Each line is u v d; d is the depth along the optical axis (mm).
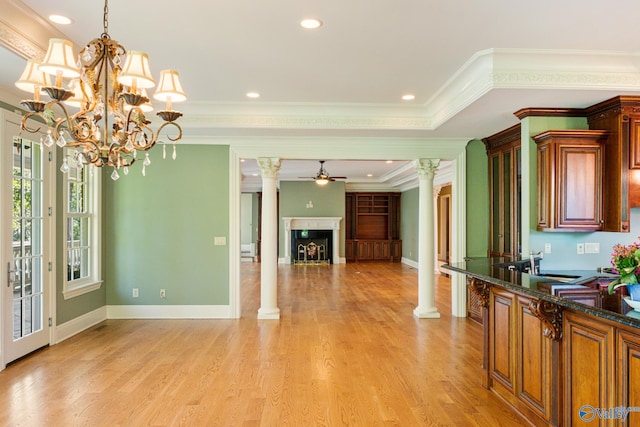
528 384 2734
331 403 3088
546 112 4094
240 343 4586
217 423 2777
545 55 3387
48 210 4414
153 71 3816
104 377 3578
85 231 5332
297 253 13227
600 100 3822
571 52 3336
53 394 3225
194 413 2918
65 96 2121
